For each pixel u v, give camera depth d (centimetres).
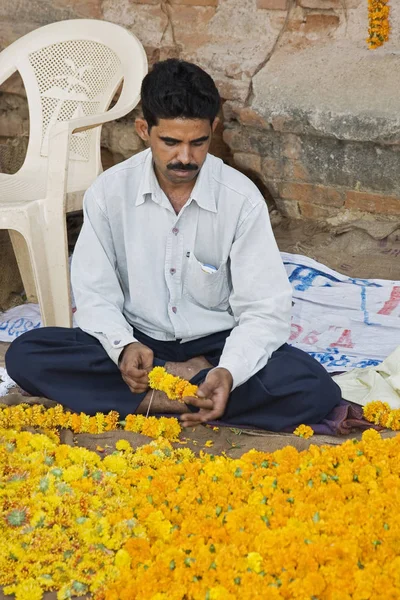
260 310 288
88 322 290
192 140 261
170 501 236
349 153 423
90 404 288
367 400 297
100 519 228
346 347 355
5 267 427
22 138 514
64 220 354
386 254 423
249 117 440
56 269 359
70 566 216
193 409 288
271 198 474
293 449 254
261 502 233
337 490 234
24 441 267
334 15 432
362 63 421
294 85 430
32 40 427
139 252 290
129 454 264
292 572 204
